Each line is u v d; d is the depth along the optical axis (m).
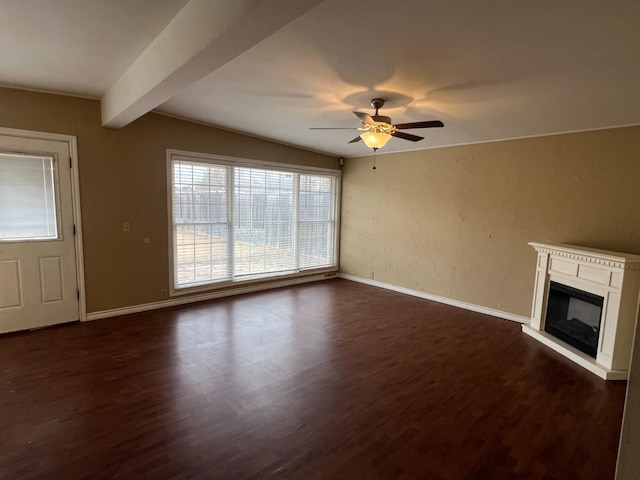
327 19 2.00
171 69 2.33
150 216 4.48
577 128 3.90
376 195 6.22
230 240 5.32
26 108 3.55
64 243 3.90
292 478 1.86
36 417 2.30
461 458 2.04
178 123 4.59
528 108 3.35
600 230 3.85
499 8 1.81
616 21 1.86
